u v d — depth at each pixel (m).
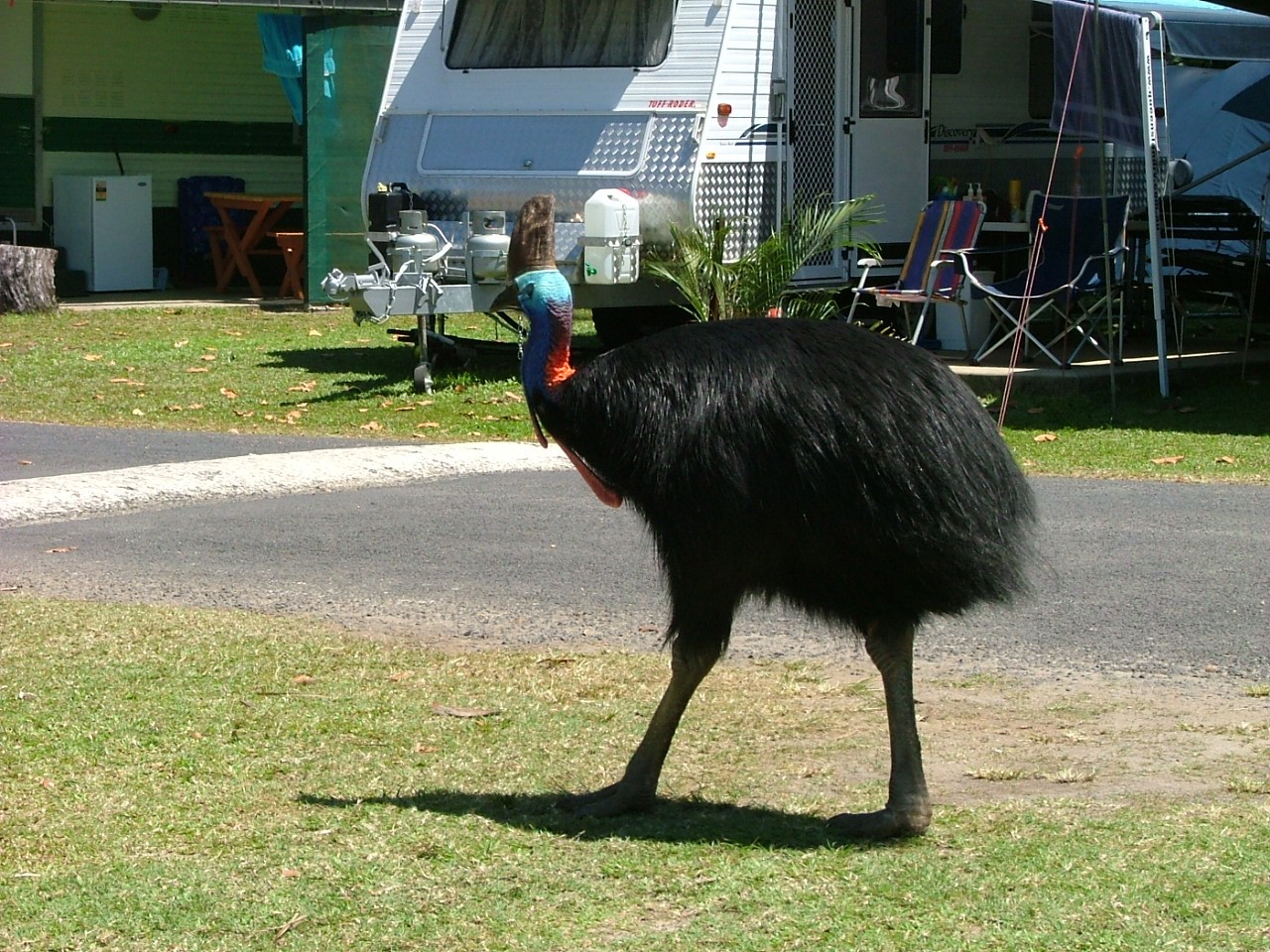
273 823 8.67
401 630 12.77
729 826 8.71
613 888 7.79
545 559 15.12
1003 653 12.30
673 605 8.55
